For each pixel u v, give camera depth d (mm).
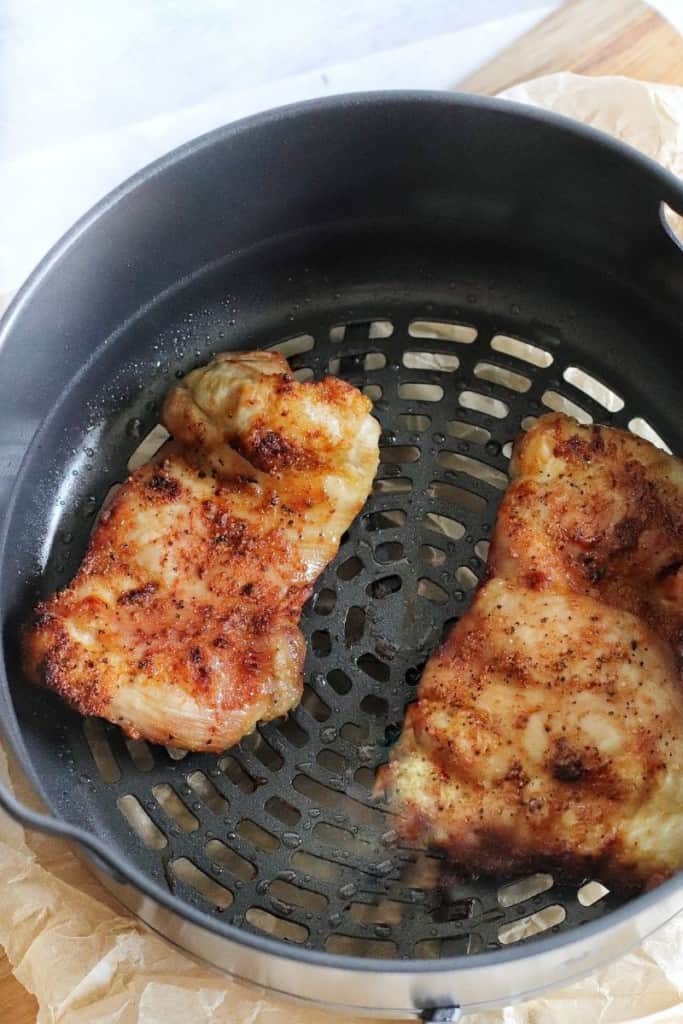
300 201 516
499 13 573
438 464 515
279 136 489
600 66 574
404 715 476
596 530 462
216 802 476
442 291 541
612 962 445
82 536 505
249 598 464
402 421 526
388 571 497
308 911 459
